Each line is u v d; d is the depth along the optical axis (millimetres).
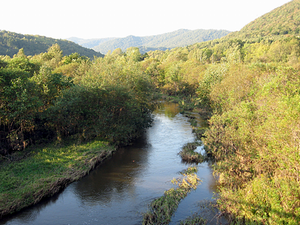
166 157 22141
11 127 22000
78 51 180875
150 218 12070
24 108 19844
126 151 23953
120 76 31656
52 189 14891
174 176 17875
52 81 28609
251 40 164250
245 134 15852
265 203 11281
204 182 16609
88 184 16484
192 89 65562
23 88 21781
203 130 30766
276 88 18594
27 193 13852
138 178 17484
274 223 9883
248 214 11172
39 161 18672
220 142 20453
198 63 80125
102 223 12094
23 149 21266
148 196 14805
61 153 20609
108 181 16969
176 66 81750
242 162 15172
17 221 12203
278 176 11898
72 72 42750
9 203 12844
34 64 41750
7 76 22688
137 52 123312
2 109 20781
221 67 41906
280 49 87562
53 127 25000
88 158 20031
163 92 88500
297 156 10695
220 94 29641
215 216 12258
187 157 21203
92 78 27938
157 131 32406
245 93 24844
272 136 12258
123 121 26844
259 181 12422
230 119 20047
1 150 19906
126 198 14594
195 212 12797
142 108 34406
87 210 13289
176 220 12234
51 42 191500
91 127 25609
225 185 15438
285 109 12812
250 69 30672
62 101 24281
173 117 43188
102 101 25984
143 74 37375
